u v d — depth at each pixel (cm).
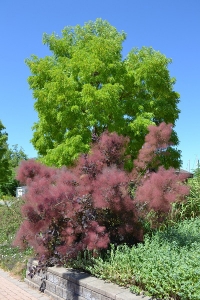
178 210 801
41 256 629
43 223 579
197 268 434
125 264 526
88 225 592
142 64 1366
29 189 614
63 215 600
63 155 1245
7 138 3634
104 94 1218
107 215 641
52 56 1473
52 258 623
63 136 1378
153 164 716
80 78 1311
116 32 1477
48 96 1282
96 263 597
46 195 575
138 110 1333
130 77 1351
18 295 637
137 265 500
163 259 477
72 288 566
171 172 602
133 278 500
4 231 1001
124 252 587
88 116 1245
